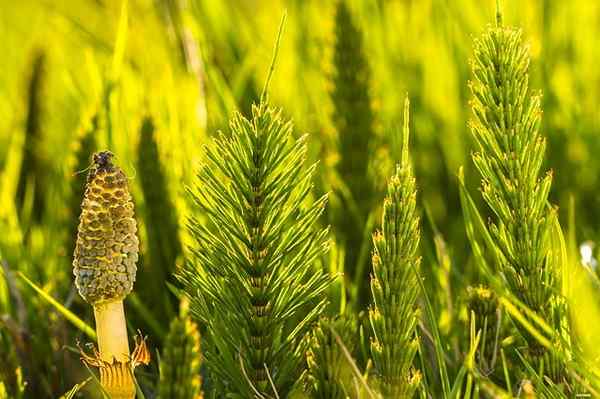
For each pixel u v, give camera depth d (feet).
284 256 7.30
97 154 7.19
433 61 9.53
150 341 7.78
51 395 7.68
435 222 8.28
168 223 7.88
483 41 7.31
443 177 8.61
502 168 7.32
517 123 7.30
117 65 8.11
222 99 8.20
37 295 7.91
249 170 7.25
